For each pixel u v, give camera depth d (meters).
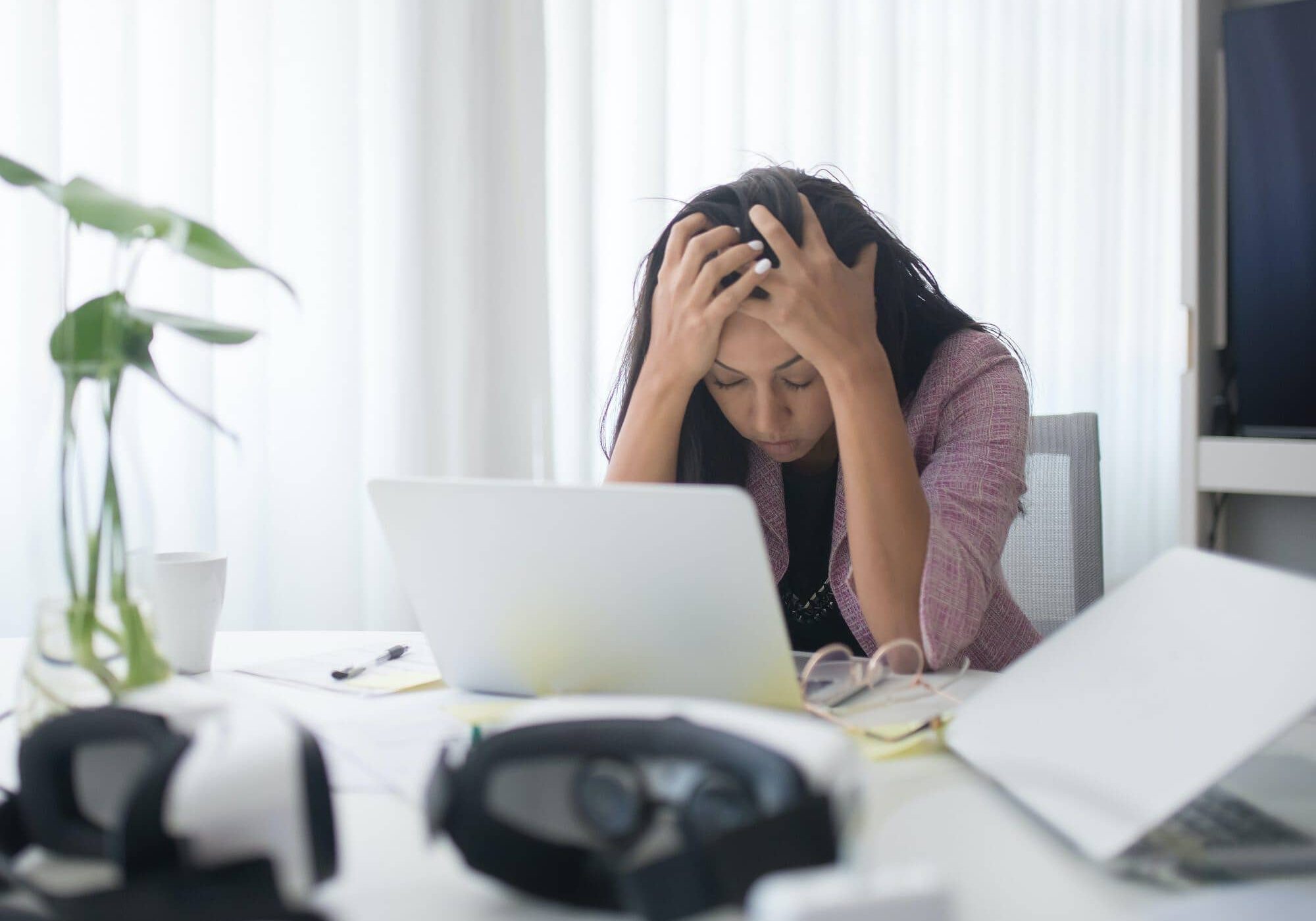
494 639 0.89
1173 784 0.59
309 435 2.11
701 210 1.32
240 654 1.12
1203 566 0.73
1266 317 2.14
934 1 2.88
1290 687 0.59
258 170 2.02
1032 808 0.66
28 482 0.81
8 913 0.50
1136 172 3.28
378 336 2.20
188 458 1.93
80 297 1.83
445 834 0.56
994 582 1.24
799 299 1.19
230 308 2.01
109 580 0.69
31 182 0.73
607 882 0.53
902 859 0.61
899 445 1.17
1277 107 2.09
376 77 2.18
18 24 1.79
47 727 0.58
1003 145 3.02
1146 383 3.35
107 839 0.55
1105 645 0.75
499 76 2.26
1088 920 0.53
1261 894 0.52
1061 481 1.56
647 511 0.77
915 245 2.90
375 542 2.20
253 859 0.51
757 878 0.49
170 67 1.93
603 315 2.46
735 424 1.30
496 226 2.28
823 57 2.70
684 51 2.52
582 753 0.54
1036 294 3.14
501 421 2.30
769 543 1.36
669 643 0.83
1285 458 2.05
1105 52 3.19
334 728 0.85
